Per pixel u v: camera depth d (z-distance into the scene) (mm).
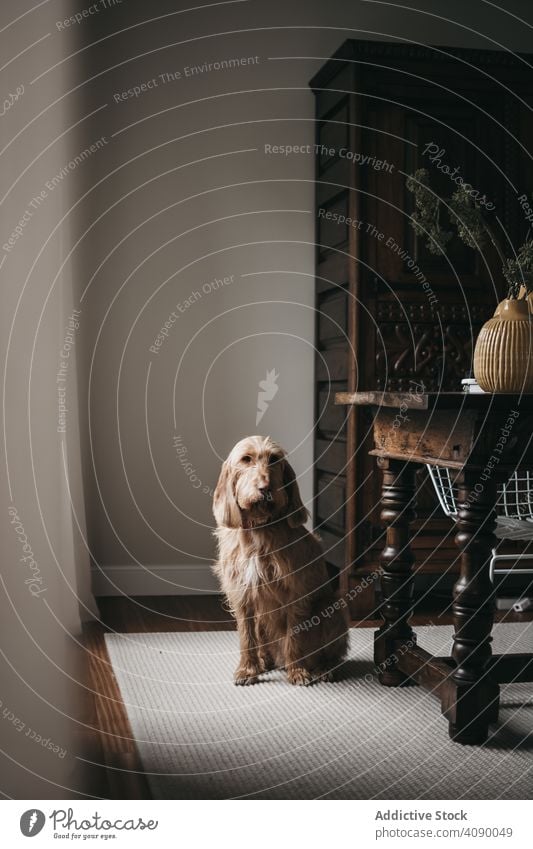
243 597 2410
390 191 3363
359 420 3350
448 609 3439
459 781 1774
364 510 3354
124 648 2830
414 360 3395
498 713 2141
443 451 2123
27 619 1468
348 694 2352
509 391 2092
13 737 1362
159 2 3705
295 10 3822
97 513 3699
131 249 3693
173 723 2121
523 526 2650
